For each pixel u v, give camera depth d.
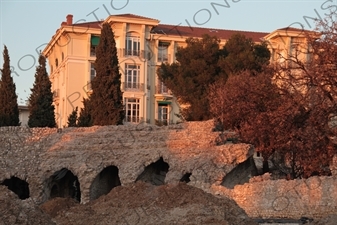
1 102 96.75
